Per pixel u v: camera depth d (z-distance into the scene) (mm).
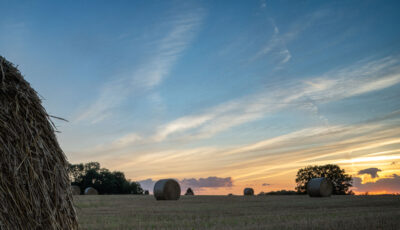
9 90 4402
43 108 4766
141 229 10234
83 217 14094
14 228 4020
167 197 29578
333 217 13016
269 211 16453
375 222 11031
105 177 85000
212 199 30500
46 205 4375
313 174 62500
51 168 4582
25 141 4297
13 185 4062
